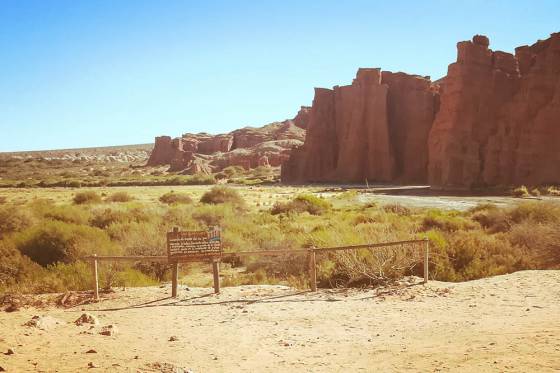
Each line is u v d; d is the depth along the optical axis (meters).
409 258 10.38
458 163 80.50
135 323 7.40
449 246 12.16
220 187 43.91
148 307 8.52
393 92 109.94
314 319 7.45
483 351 4.89
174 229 9.33
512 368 4.18
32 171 161.88
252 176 134.50
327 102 120.31
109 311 8.27
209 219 24.97
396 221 24.45
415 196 64.81
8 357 5.14
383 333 6.48
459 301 8.05
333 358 5.42
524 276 9.55
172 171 151.00
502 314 7.00
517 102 80.31
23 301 9.02
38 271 11.79
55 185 106.44
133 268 13.44
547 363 4.20
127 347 5.94
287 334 6.66
